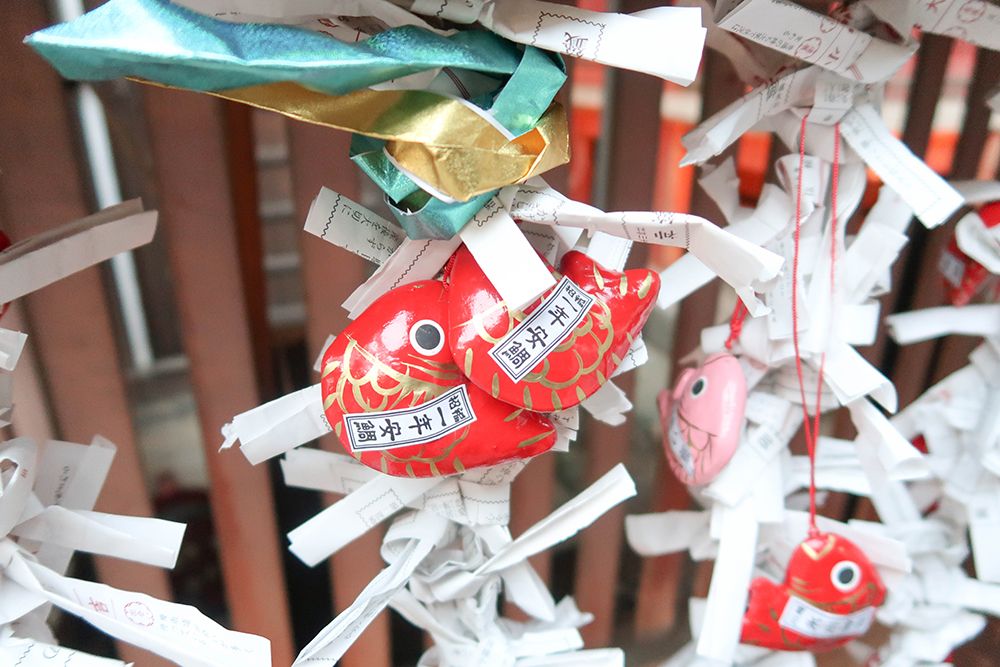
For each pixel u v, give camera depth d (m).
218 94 0.30
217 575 0.76
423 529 0.45
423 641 0.79
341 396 0.36
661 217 0.33
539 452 0.38
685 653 0.64
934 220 0.41
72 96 0.64
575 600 0.76
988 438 0.54
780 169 0.46
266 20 0.32
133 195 0.75
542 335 0.35
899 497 0.58
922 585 0.59
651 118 0.58
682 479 0.50
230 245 0.55
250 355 0.59
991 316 0.54
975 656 0.67
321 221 0.39
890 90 0.70
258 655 0.38
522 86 0.33
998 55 0.61
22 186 0.49
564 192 0.58
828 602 0.51
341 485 0.48
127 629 0.38
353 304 0.40
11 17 0.46
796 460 0.57
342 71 0.29
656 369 0.91
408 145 0.32
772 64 0.45
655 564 0.77
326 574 0.80
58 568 0.44
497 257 0.34
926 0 0.39
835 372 0.47
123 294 0.86
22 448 0.39
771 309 0.45
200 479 0.80
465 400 0.36
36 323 0.54
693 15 0.32
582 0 0.58
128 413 0.58
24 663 0.37
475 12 0.33
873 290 0.52
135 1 0.28
